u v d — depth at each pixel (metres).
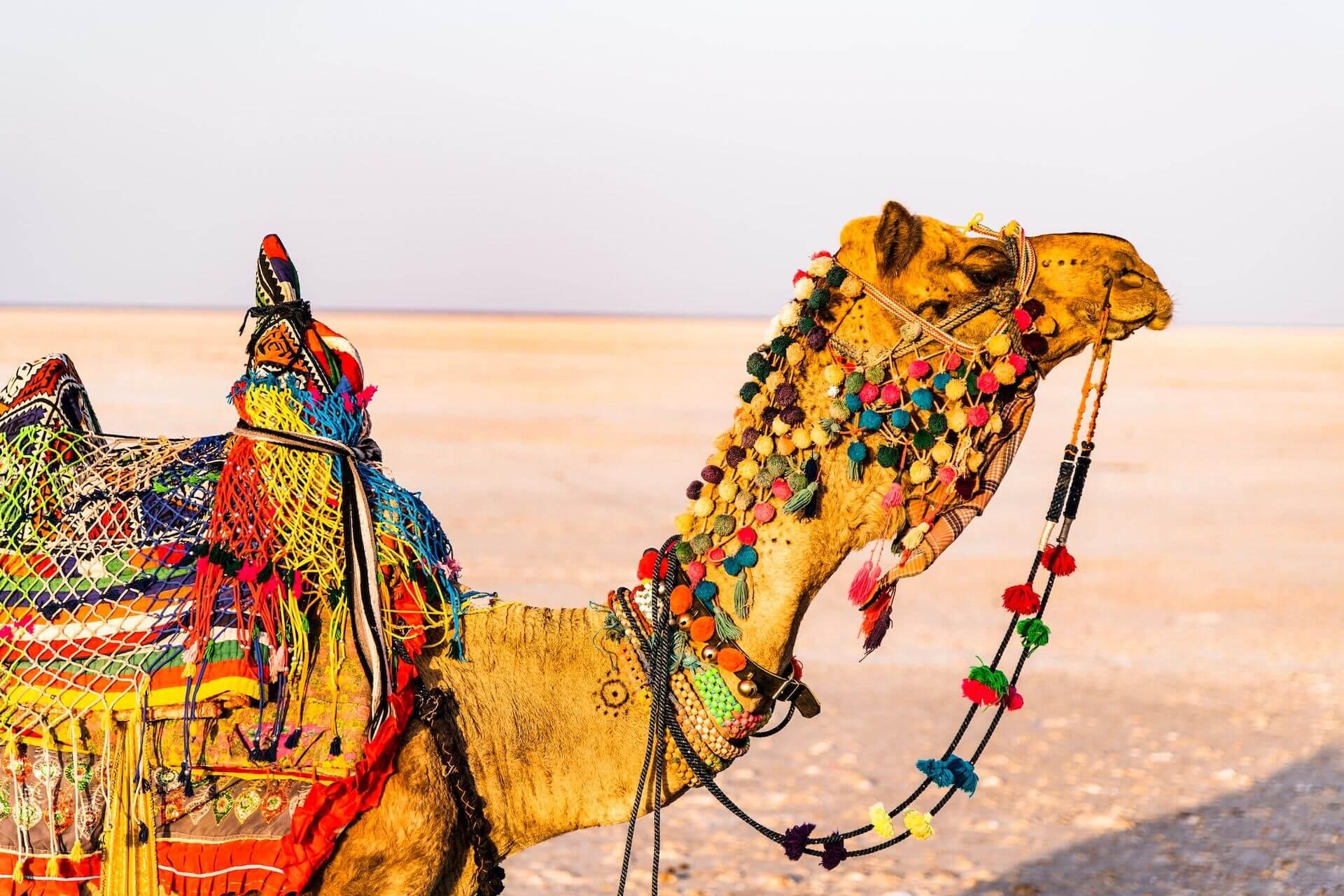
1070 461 3.25
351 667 3.02
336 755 2.95
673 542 3.26
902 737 8.48
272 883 2.90
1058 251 3.17
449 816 3.03
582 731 3.18
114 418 24.08
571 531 15.23
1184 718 8.99
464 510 16.73
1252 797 7.49
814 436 3.12
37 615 2.99
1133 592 13.13
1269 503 19.73
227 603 2.99
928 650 10.69
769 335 3.20
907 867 6.43
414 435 25.52
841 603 12.32
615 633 3.25
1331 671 10.26
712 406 35.12
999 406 3.16
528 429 27.33
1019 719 8.93
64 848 2.96
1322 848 6.72
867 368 3.13
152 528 3.12
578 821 3.20
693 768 3.17
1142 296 3.15
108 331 76.75
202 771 2.95
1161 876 6.34
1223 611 12.32
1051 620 11.84
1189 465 24.33
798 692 3.20
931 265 3.13
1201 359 76.81
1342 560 15.13
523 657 3.21
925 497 3.17
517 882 6.23
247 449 3.06
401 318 198.25
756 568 3.17
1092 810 7.24
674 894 6.08
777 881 6.21
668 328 145.62
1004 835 6.88
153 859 2.92
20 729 2.94
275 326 3.16
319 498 3.03
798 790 7.50
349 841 2.96
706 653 3.14
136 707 2.93
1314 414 36.56
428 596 3.19
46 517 3.11
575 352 70.25
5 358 42.59
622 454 23.48
